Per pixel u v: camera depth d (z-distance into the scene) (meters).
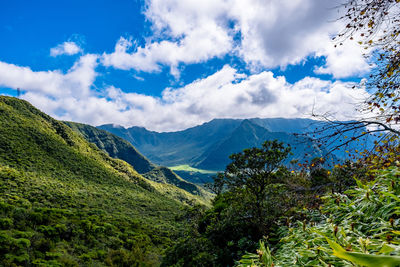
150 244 29.64
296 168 4.65
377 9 3.11
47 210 29.06
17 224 22.11
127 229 34.50
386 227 1.86
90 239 23.72
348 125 3.10
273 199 5.27
